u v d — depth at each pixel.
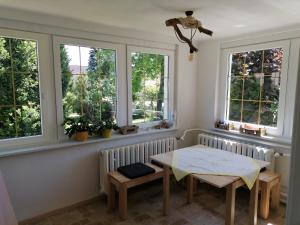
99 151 2.86
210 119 3.63
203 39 3.49
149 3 1.97
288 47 2.72
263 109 3.06
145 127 3.36
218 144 3.28
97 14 2.31
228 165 2.26
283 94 2.81
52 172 2.55
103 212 2.66
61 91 2.60
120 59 2.99
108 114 3.01
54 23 2.42
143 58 3.23
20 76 2.36
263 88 3.04
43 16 2.35
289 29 2.67
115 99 3.05
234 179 1.98
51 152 2.53
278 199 2.61
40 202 2.51
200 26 2.04
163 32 3.13
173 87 3.54
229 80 3.44
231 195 2.01
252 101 3.18
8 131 2.34
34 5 2.05
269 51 2.95
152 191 3.15
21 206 2.39
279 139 2.84
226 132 3.38
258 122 3.13
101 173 2.84
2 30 2.18
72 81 2.69
